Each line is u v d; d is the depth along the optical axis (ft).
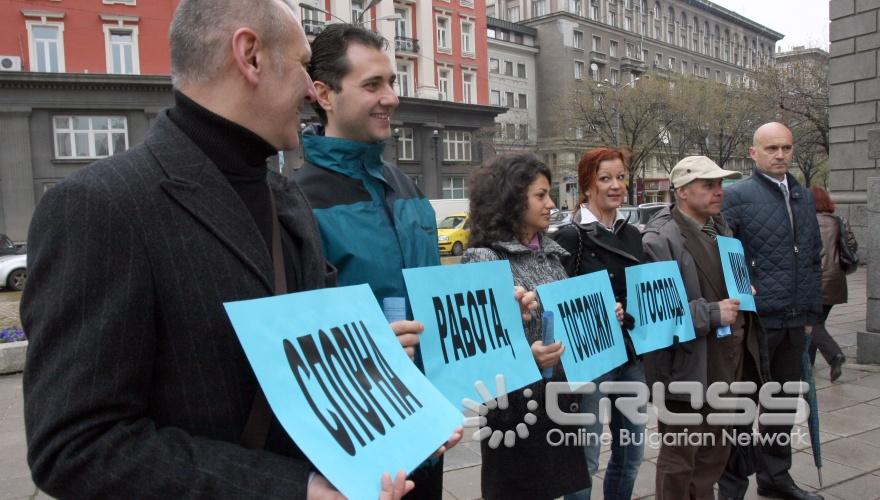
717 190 9.73
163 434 3.35
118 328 3.25
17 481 11.51
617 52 175.83
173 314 3.49
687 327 9.14
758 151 11.47
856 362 19.34
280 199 4.60
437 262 6.88
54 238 3.25
